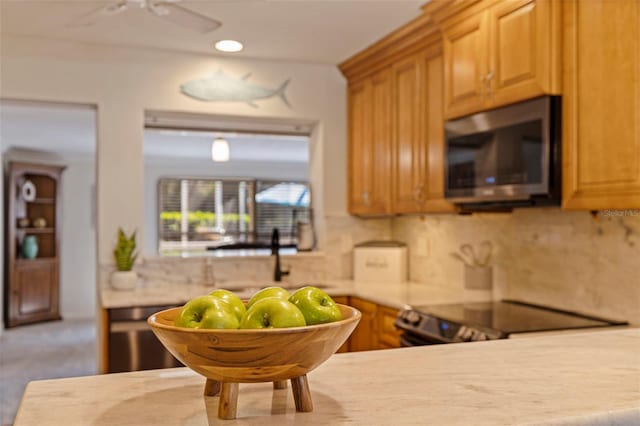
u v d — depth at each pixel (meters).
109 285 3.71
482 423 0.89
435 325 2.62
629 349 1.38
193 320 0.90
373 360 1.28
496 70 2.53
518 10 2.41
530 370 1.19
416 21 3.16
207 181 9.35
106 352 3.21
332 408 0.96
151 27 3.26
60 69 3.62
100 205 3.69
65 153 8.38
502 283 3.19
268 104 4.05
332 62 4.04
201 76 3.89
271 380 0.91
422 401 1.00
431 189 3.25
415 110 3.39
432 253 3.88
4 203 7.89
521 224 3.05
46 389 1.09
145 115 3.93
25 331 7.61
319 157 4.24
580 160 2.16
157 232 9.08
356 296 3.59
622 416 0.94
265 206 9.61
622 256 2.45
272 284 3.96
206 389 1.04
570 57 2.21
